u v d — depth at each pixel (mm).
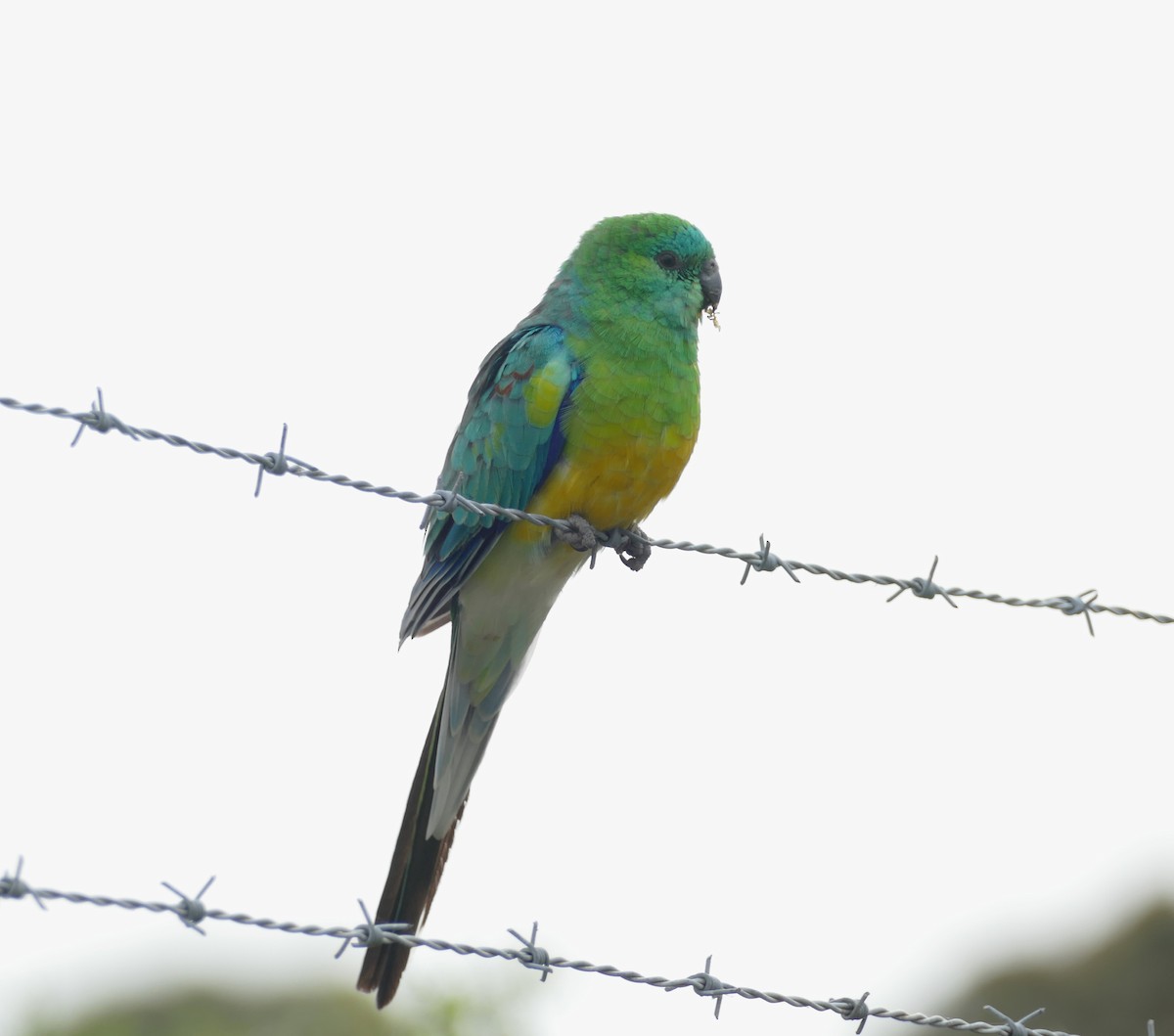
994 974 19219
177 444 8180
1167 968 18531
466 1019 13531
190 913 7148
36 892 6824
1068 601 10352
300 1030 16125
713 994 8445
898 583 10078
